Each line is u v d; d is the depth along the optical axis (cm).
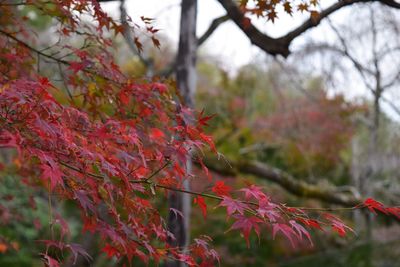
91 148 154
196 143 155
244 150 714
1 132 142
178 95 210
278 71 594
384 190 791
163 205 512
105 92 209
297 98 691
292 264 786
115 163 155
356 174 798
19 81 149
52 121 148
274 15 216
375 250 769
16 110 154
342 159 809
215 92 791
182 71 369
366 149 791
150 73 453
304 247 818
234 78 812
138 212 179
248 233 136
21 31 240
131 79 204
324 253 786
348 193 845
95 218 157
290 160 785
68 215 837
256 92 812
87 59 201
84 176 157
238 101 764
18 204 436
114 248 178
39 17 648
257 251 820
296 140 707
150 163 187
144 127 197
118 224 171
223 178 644
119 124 167
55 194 178
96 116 212
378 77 418
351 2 254
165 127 196
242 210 144
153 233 191
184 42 370
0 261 650
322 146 701
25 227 645
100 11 188
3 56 211
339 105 618
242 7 226
